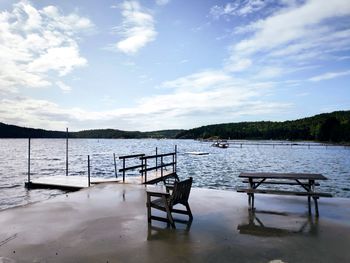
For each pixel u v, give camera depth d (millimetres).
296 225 5562
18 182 20891
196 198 8016
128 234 5121
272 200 7734
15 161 41875
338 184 19641
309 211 6492
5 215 6367
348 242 4668
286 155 52219
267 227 5457
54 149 85812
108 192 9031
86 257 4156
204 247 4492
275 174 6867
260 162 38000
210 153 60000
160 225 5637
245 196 8273
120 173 26859
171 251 4348
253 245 4566
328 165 33406
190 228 5438
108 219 6066
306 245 4551
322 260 3998
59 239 4887
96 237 4977
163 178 12266
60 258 4129
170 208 5586
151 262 3975
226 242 4703
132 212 6633
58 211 6707
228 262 3955
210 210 6738
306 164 34750
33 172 27969
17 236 5039
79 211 6719
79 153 63406
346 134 104938
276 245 4559
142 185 10367
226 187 18328
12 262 3994
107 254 4254
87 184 13875
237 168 30672
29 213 6523
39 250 4422
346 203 7340
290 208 6852
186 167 31969
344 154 54094
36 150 78562
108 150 78750
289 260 4000
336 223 5676
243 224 5656
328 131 117000
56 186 14344
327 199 7855
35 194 14648
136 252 4316
